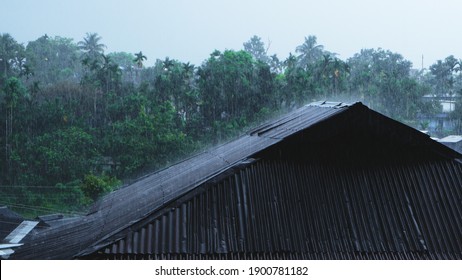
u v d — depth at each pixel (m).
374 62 106.50
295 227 14.67
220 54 89.06
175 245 13.61
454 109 85.19
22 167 69.06
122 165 70.00
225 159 19.03
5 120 75.06
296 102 82.06
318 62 88.75
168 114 76.00
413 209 15.76
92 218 19.78
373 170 16.20
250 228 14.34
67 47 126.62
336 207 15.27
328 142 16.19
